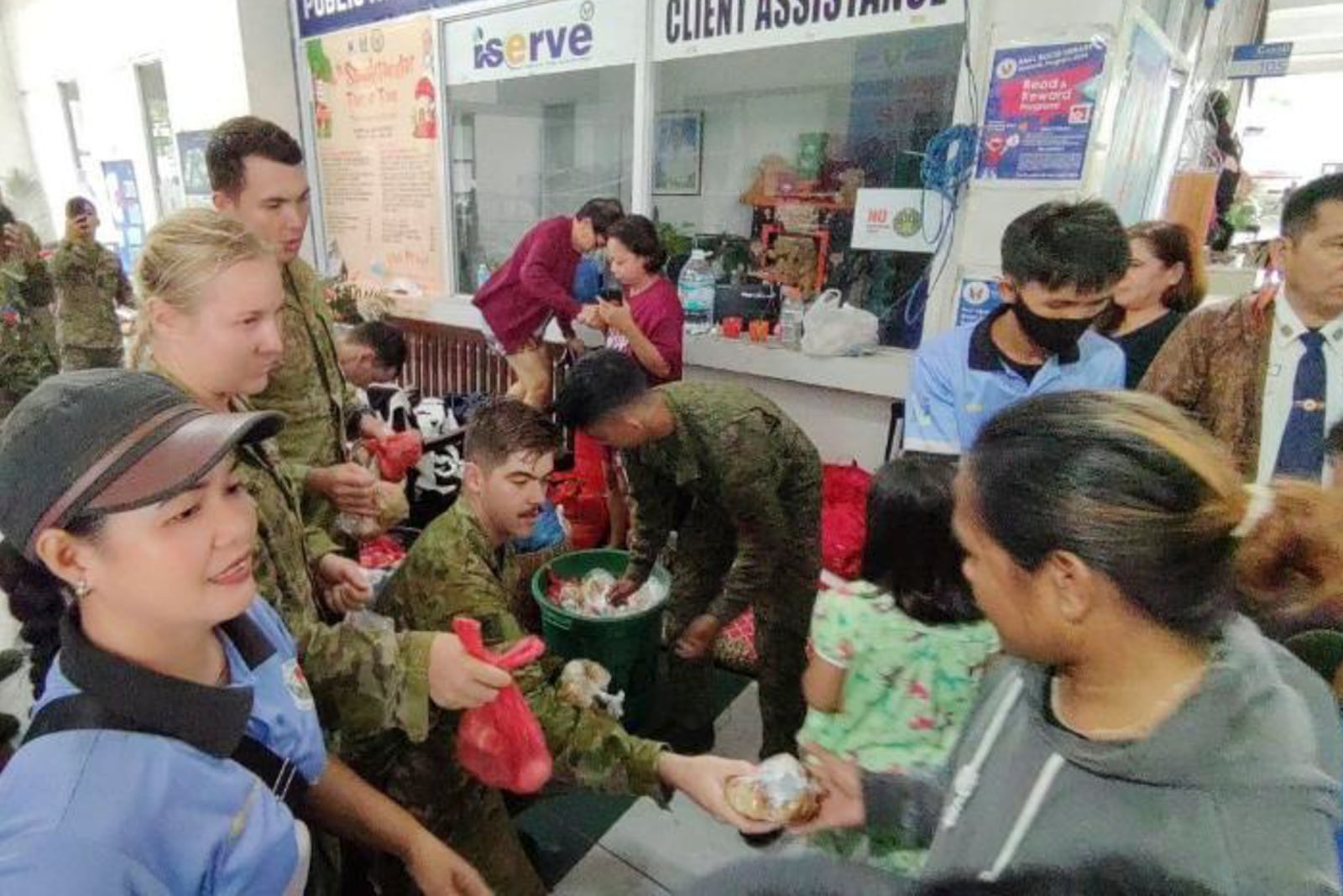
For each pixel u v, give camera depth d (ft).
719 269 11.10
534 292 10.48
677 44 10.41
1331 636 2.25
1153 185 12.07
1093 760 1.57
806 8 9.11
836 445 9.99
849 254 9.78
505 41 12.22
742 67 10.12
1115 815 1.51
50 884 1.72
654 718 7.23
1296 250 4.21
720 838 5.80
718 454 5.26
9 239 13.91
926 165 8.40
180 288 3.16
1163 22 9.58
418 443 6.80
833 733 3.89
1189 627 1.52
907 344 9.45
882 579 3.61
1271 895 1.31
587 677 4.69
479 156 13.39
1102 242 3.95
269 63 15.01
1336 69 24.81
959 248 8.36
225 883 2.16
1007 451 1.66
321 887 3.15
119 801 1.91
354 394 7.16
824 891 1.23
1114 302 6.88
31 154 23.65
